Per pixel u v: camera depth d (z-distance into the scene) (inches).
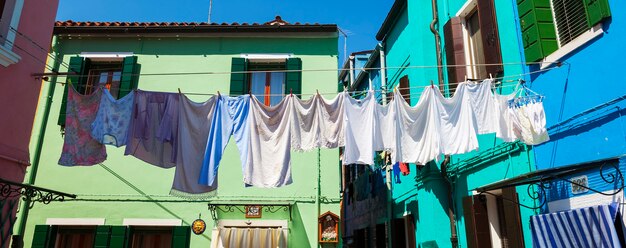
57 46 409.1
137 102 239.5
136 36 413.4
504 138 233.1
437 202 352.2
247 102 246.1
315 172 367.6
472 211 305.7
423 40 407.5
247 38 414.6
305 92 391.5
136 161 377.4
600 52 223.5
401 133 236.1
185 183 233.1
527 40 269.7
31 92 270.7
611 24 218.5
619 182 203.9
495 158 298.7
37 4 281.6
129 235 357.4
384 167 500.7
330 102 245.0
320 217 351.6
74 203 364.8
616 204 197.5
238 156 376.5
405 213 429.1
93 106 240.8
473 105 236.4
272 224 352.8
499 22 308.5
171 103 243.4
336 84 394.9
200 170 236.4
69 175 371.6
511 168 281.7
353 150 234.2
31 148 373.7
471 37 359.6
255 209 358.9
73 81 395.5
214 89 397.1
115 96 400.8
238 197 363.9
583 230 205.5
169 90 395.9
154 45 412.8
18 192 266.5
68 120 237.1
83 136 236.7
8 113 253.1
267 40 413.1
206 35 412.5
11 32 256.2
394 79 493.0
